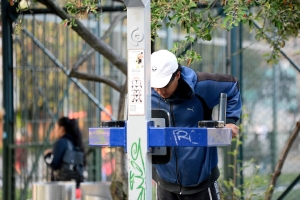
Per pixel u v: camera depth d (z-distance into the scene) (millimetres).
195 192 9609
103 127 7602
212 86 9164
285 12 9797
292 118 22875
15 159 17344
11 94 17109
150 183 7441
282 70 22781
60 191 12672
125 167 13398
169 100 9195
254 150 21781
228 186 13148
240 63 15680
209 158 9531
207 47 19234
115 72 20797
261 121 22219
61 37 18984
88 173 20453
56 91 18578
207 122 7363
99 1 10625
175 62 8750
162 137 7312
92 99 18375
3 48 16984
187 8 9188
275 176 12867
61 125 18109
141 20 7320
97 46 13344
